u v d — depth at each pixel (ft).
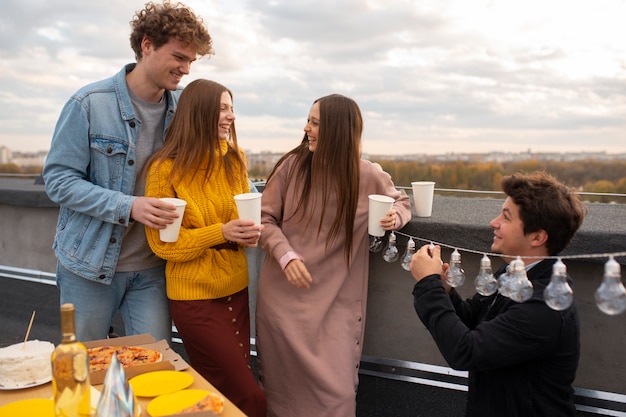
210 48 7.32
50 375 5.25
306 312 7.48
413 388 8.68
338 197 7.43
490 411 5.61
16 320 12.70
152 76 7.15
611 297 4.19
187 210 7.16
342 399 7.30
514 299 4.87
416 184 7.98
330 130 7.32
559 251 5.42
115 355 4.27
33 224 12.36
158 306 7.79
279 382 7.70
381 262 8.62
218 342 7.18
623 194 8.79
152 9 7.00
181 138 7.18
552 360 5.27
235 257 7.56
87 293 7.38
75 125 6.93
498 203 9.38
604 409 7.54
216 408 4.61
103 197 6.82
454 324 5.46
